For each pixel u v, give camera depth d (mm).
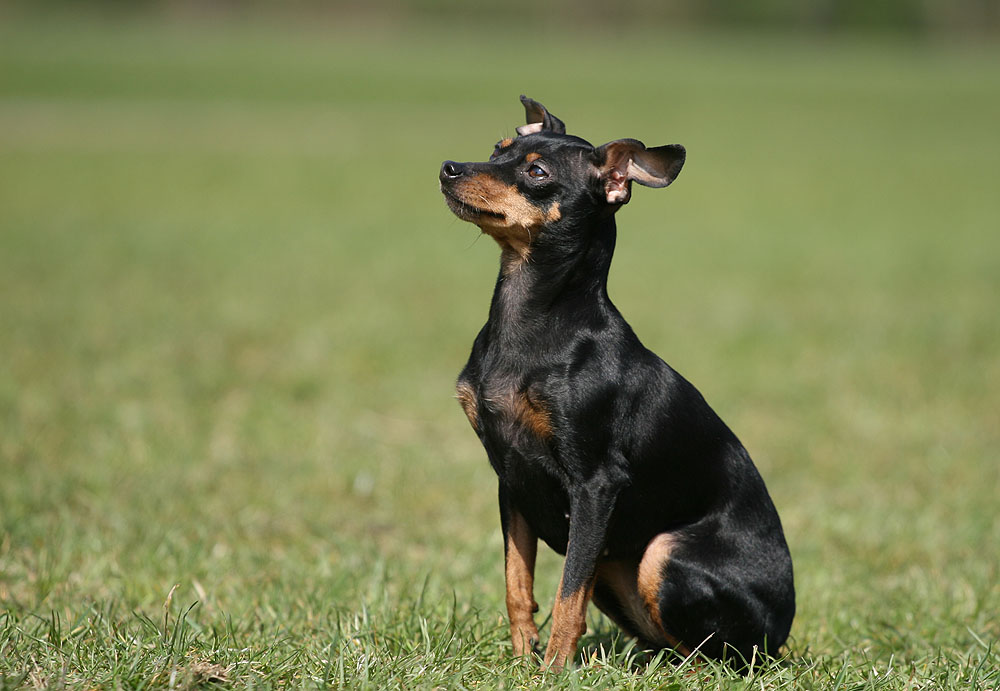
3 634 5953
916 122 58469
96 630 6234
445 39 114125
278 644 6082
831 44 122312
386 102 61438
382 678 5660
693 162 42875
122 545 8273
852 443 12102
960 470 11148
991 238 27625
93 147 41406
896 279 22016
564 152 6539
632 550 6535
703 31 134375
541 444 6262
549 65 86438
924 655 6781
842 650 6984
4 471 9984
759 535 6520
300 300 18891
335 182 35469
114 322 16531
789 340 16594
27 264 20969
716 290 20703
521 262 6508
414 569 8336
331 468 10742
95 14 119562
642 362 6430
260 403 12781
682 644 6430
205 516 9250
